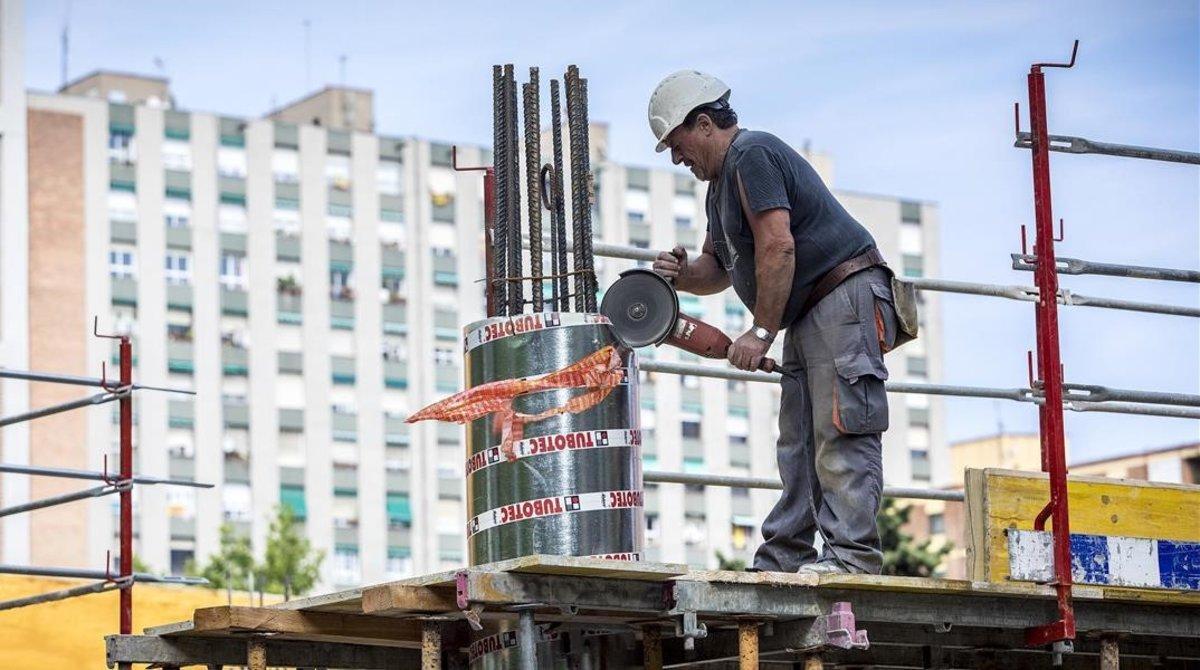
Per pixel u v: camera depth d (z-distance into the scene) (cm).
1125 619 877
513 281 863
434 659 779
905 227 8675
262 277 7712
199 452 7475
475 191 8075
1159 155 937
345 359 7769
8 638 1544
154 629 870
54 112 7425
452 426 7869
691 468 7969
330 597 805
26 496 6981
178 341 7519
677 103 858
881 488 845
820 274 840
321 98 8325
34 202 7338
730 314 7981
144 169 7569
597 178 8050
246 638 858
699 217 8181
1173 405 1066
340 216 7850
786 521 860
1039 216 875
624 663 839
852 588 796
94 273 7394
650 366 1012
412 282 7925
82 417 7175
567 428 822
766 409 8169
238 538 6812
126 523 1072
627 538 822
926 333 8744
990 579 839
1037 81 886
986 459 8425
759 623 788
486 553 822
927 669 921
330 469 7675
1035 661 958
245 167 7744
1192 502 887
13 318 7200
